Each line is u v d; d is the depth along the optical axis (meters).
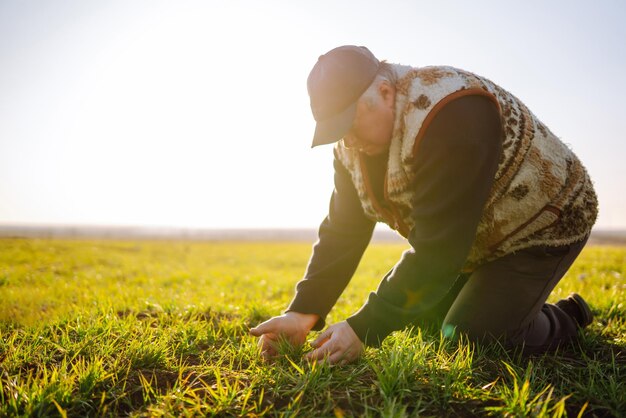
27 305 3.54
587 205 1.89
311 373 1.66
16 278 6.04
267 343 2.02
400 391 1.58
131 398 1.63
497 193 1.75
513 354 2.03
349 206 2.12
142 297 3.87
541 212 1.81
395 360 1.70
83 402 1.52
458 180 1.52
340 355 1.76
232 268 9.78
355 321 1.76
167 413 1.45
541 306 2.02
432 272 1.60
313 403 1.55
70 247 15.51
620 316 2.84
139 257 13.41
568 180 1.82
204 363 1.96
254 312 3.13
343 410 1.49
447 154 1.52
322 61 1.65
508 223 1.84
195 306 3.26
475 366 1.86
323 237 2.20
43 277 6.21
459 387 1.60
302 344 2.04
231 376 1.80
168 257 14.41
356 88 1.57
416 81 1.60
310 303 2.08
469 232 1.58
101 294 4.06
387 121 1.63
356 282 5.92
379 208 1.90
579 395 1.62
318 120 1.64
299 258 14.80
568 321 2.20
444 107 1.53
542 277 1.95
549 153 1.76
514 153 1.69
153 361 1.93
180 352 2.15
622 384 1.67
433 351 1.99
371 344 1.76
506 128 1.67
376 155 1.78
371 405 1.52
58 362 1.94
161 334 2.31
